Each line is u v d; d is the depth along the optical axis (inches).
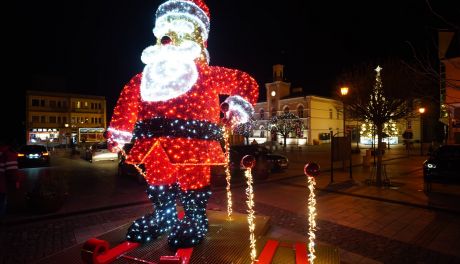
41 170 679.7
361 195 374.6
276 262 162.6
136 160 168.6
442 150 402.6
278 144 1723.7
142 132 170.2
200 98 169.3
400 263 181.9
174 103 163.0
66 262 162.2
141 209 323.0
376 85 441.7
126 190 423.5
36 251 203.6
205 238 189.5
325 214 292.4
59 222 273.1
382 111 432.1
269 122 1782.7
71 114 2006.6
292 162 832.3
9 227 257.3
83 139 1911.9
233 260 160.2
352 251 200.4
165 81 158.6
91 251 150.3
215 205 331.3
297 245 184.5
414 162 821.2
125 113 188.1
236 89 191.2
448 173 372.8
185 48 159.8
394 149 1355.8
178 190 187.0
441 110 733.9
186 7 169.9
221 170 439.2
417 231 241.9
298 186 450.9
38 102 1903.3
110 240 190.1
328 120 1898.4
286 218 278.8
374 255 193.9
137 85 186.9
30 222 271.3
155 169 177.0
